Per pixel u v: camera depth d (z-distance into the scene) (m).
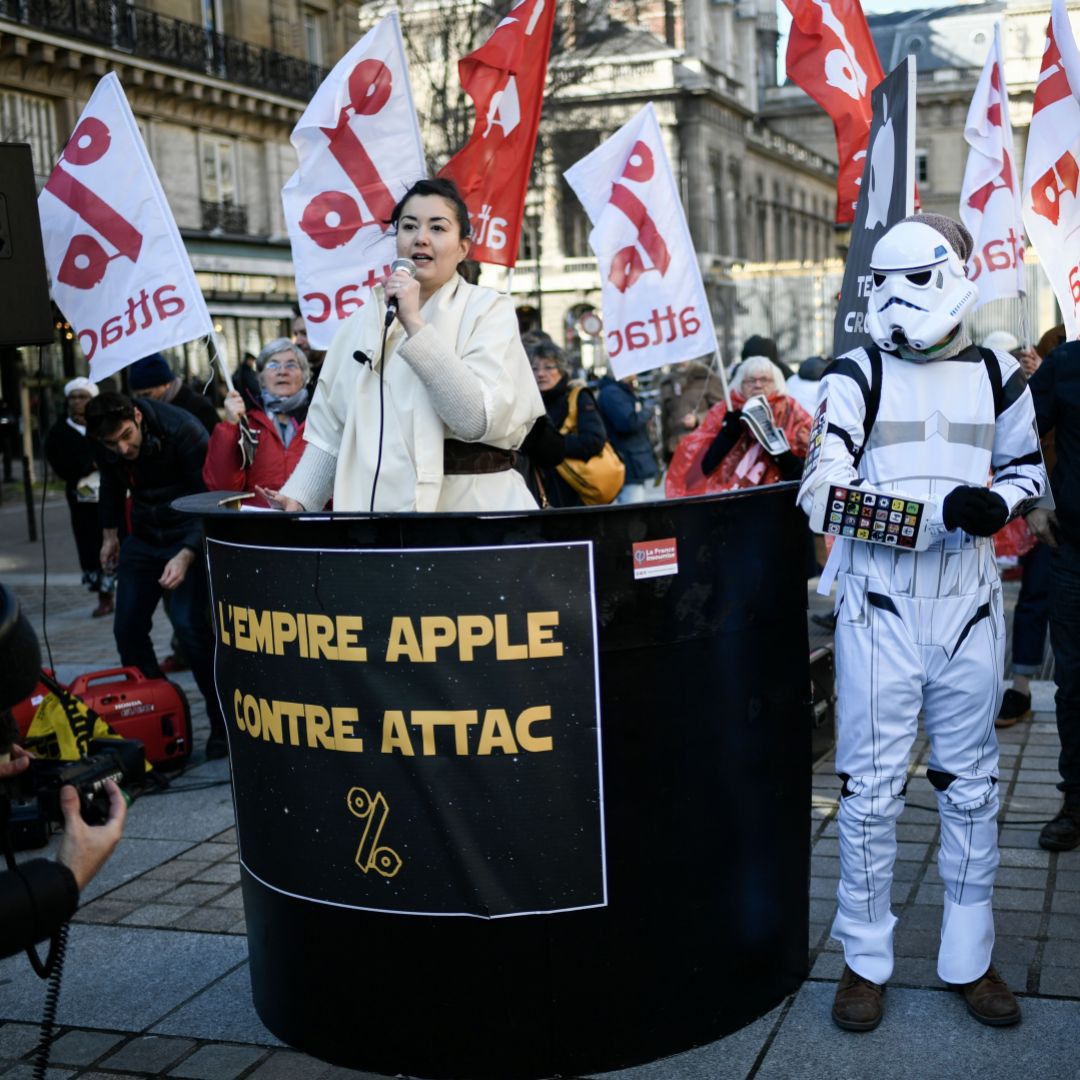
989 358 3.25
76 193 5.50
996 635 3.26
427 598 2.85
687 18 69.44
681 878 3.06
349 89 5.57
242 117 28.66
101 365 5.54
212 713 5.98
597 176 6.62
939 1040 3.14
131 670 5.83
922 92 68.88
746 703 3.17
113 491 6.65
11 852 2.06
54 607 10.70
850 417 3.22
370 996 3.03
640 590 2.94
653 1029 3.06
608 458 6.09
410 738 2.90
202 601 5.88
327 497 3.36
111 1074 3.13
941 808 3.33
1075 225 4.93
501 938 2.94
